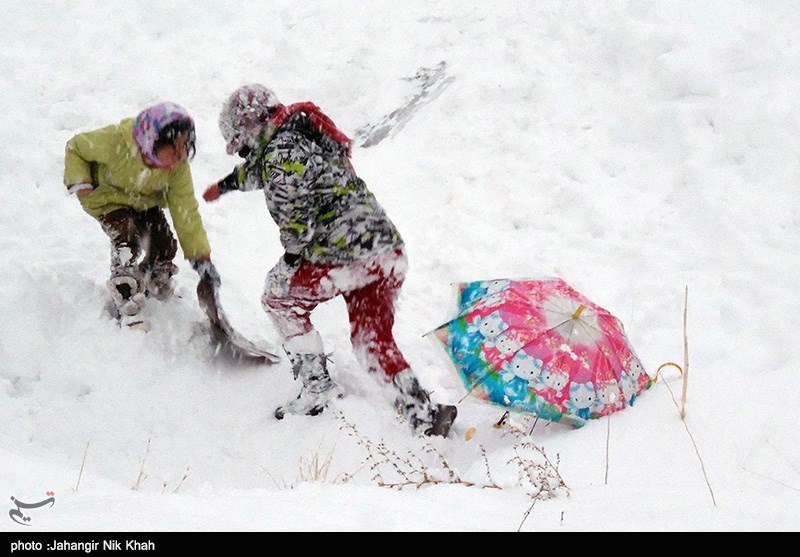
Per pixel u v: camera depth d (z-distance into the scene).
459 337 5.65
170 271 7.11
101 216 6.63
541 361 5.38
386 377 5.82
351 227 5.68
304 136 5.55
